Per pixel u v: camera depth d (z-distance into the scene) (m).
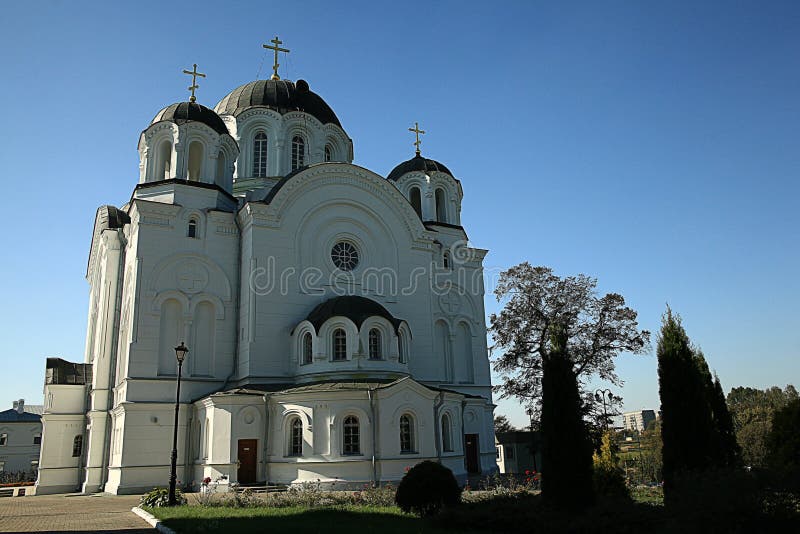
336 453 30.91
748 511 13.90
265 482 32.19
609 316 45.19
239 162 47.09
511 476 39.09
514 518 17.55
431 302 43.72
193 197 39.12
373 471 30.81
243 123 47.50
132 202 39.03
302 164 48.41
